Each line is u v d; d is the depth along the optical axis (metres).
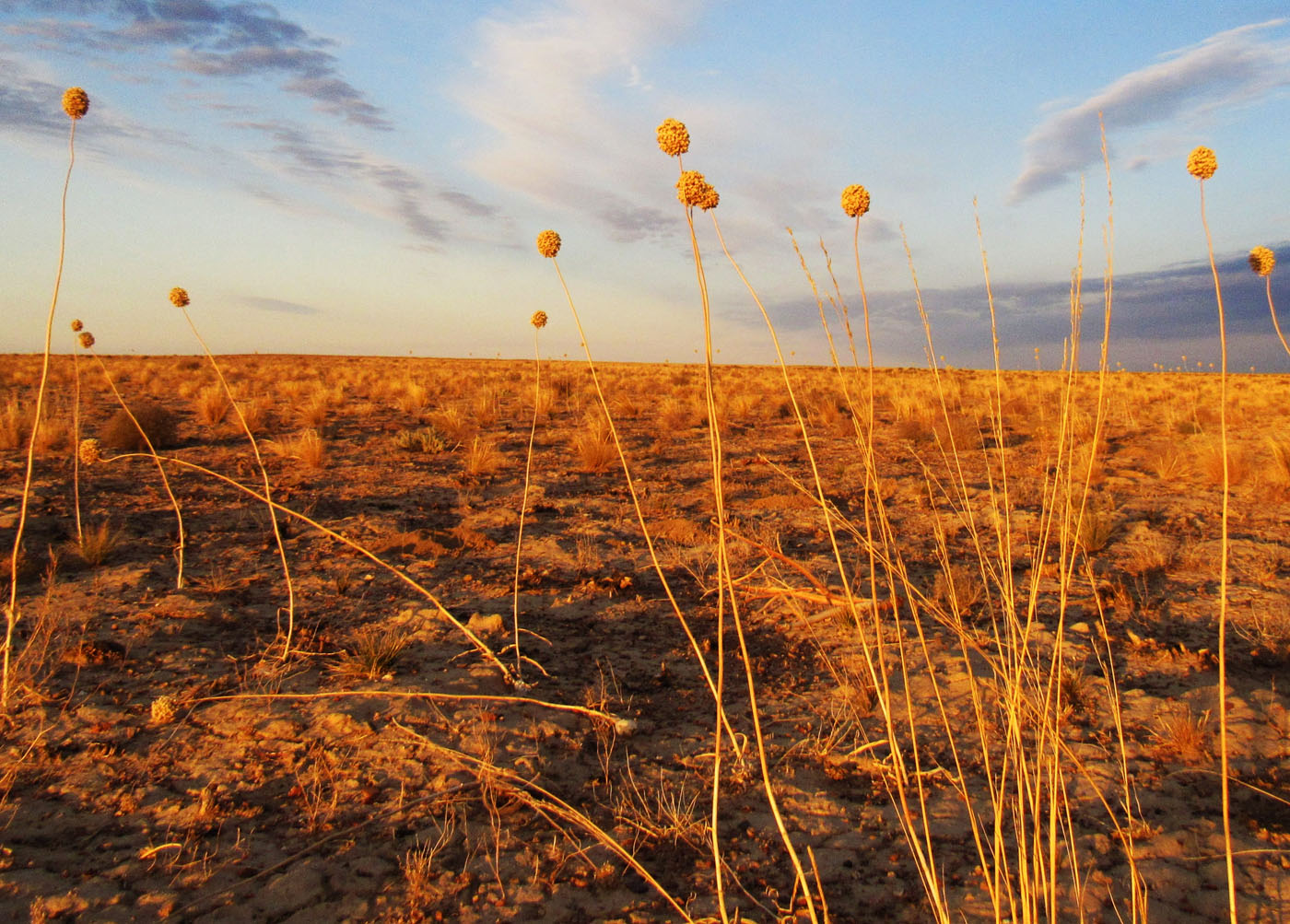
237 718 3.51
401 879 2.54
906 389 20.08
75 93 3.42
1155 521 7.41
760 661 4.52
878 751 3.47
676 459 11.27
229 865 2.55
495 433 13.31
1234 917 1.56
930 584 5.70
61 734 3.26
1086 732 3.55
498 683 4.06
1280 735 3.47
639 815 2.96
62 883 2.40
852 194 1.82
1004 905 2.47
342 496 8.23
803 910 2.46
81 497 7.34
